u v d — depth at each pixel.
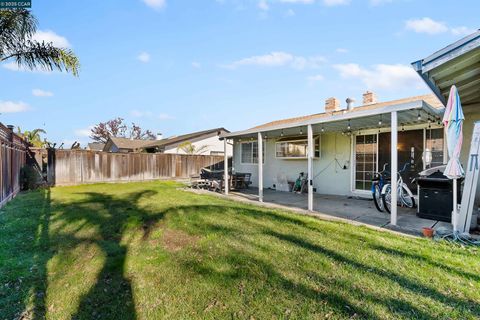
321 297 2.41
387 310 2.20
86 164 13.16
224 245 3.81
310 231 4.43
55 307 2.38
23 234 4.41
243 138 10.81
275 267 3.05
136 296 2.53
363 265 3.04
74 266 3.19
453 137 3.98
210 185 11.03
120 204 7.12
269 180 11.23
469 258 3.19
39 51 7.05
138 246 3.87
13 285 2.74
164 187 11.81
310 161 6.25
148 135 42.22
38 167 12.35
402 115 5.56
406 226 4.69
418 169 6.96
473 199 4.12
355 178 8.34
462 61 4.00
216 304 2.36
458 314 2.13
